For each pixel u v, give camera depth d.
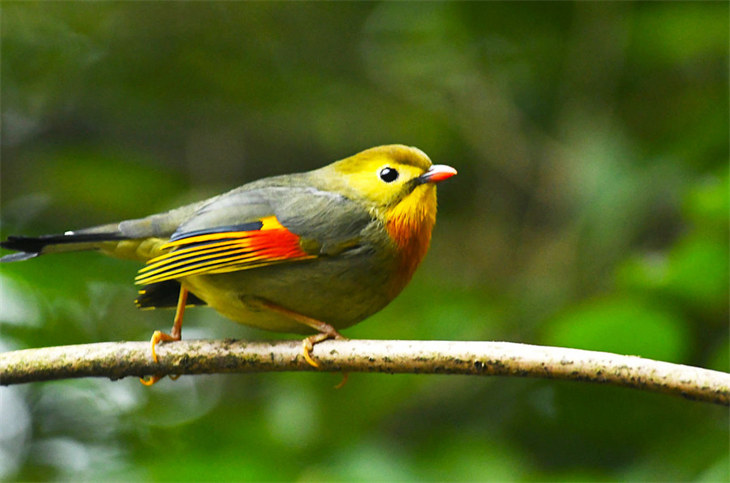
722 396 5.57
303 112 14.06
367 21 14.20
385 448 9.66
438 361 6.10
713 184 9.20
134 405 11.41
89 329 11.39
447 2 13.62
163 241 7.68
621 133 12.08
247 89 14.05
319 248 7.29
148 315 12.02
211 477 9.11
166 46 13.88
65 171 13.03
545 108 13.70
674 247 9.58
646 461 9.56
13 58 13.73
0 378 6.45
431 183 7.71
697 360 9.66
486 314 11.31
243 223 7.29
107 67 13.95
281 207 7.39
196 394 11.86
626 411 10.56
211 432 10.45
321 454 9.84
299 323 7.52
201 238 7.18
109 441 11.02
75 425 11.19
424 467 9.42
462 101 13.87
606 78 13.09
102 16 13.70
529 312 11.32
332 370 6.43
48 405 11.30
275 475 9.16
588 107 13.03
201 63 13.92
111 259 11.80
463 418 10.94
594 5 13.12
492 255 13.11
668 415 10.34
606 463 10.45
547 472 10.32
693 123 11.64
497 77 13.84
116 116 14.28
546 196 13.17
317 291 7.35
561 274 11.70
